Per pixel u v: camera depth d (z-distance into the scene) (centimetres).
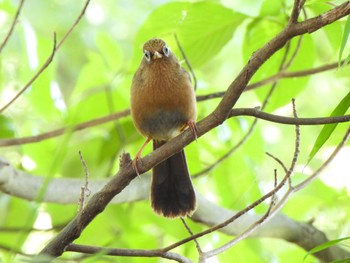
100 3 1761
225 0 1612
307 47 1086
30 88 1154
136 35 1050
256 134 1166
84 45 1677
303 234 1034
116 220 1019
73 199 932
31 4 1636
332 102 1596
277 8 1048
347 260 671
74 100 1248
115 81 1201
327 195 1184
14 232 1067
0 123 1097
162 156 743
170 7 1033
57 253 726
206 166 1190
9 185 895
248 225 991
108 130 1209
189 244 1056
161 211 887
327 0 949
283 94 1123
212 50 1073
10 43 1333
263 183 1329
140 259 1035
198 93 1165
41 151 1159
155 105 913
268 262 1109
